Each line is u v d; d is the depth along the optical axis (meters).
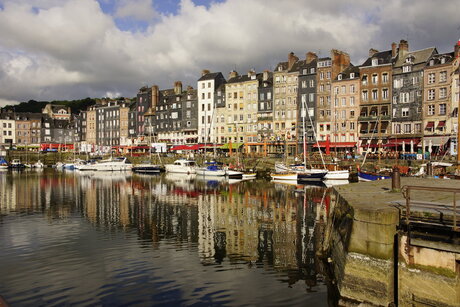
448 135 55.75
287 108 81.06
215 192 39.69
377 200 12.55
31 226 23.19
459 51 53.75
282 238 19.47
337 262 12.52
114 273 14.69
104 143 125.94
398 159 51.53
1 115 133.75
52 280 14.06
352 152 65.75
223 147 84.19
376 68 66.88
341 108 71.94
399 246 9.92
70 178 60.38
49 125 140.00
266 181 53.09
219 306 11.74
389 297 10.05
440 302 9.26
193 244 18.59
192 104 98.19
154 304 12.01
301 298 12.04
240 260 15.95
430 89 59.50
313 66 76.38
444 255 9.23
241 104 88.56
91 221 24.55
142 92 112.06
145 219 25.02
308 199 33.84
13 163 96.56
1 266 15.63
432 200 12.36
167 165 72.81
